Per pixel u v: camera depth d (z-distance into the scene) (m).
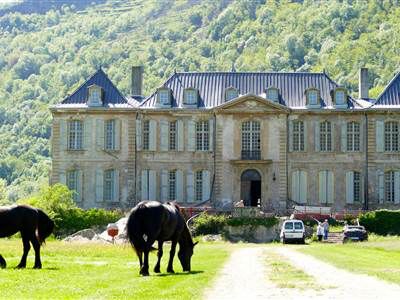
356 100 87.56
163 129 84.69
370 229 74.69
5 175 173.00
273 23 195.00
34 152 179.62
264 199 83.50
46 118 185.50
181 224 32.72
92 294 24.23
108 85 86.50
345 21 184.75
